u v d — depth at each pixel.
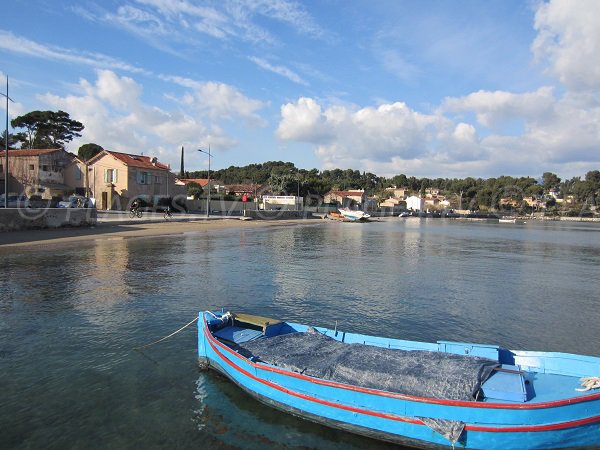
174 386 9.49
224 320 10.96
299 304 16.52
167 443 7.48
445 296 18.72
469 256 33.91
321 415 7.80
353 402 7.48
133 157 68.50
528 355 8.72
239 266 24.70
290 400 8.13
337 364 8.59
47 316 13.98
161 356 11.06
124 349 11.48
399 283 21.28
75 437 7.59
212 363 10.00
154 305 15.59
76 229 39.62
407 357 8.85
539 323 15.01
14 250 27.27
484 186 190.50
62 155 63.62
